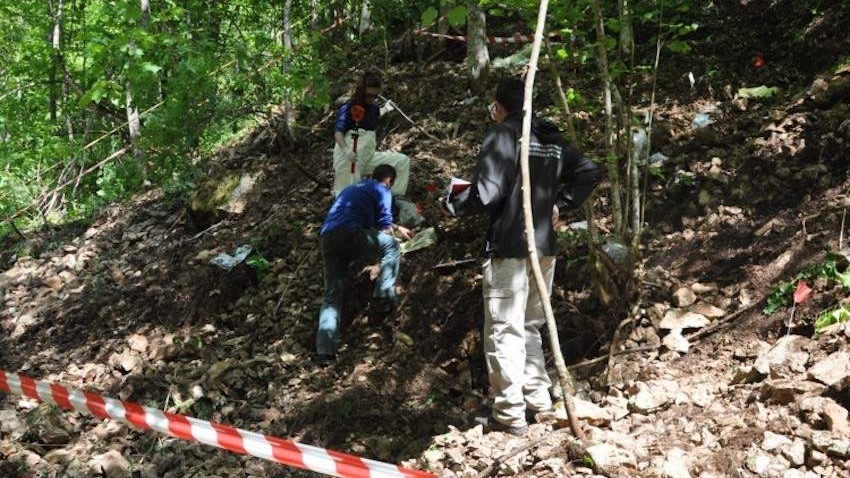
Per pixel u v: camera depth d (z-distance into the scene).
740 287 4.82
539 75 7.53
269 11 9.28
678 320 4.71
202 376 5.53
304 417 4.96
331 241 5.43
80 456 4.99
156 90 7.32
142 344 6.09
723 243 5.17
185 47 6.52
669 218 5.54
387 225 5.57
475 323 5.22
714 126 6.16
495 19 9.13
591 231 4.82
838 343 3.96
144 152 8.44
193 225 7.44
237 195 7.37
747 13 7.49
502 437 4.03
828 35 6.64
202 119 6.98
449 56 8.77
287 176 7.45
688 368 4.42
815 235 4.84
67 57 10.19
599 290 4.85
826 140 5.53
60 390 4.01
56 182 10.02
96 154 10.23
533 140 3.95
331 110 8.30
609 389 4.45
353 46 9.90
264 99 7.32
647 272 5.09
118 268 7.27
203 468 4.68
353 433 4.79
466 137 7.11
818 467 3.26
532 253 3.52
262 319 5.94
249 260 6.33
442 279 5.58
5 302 7.30
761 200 5.37
